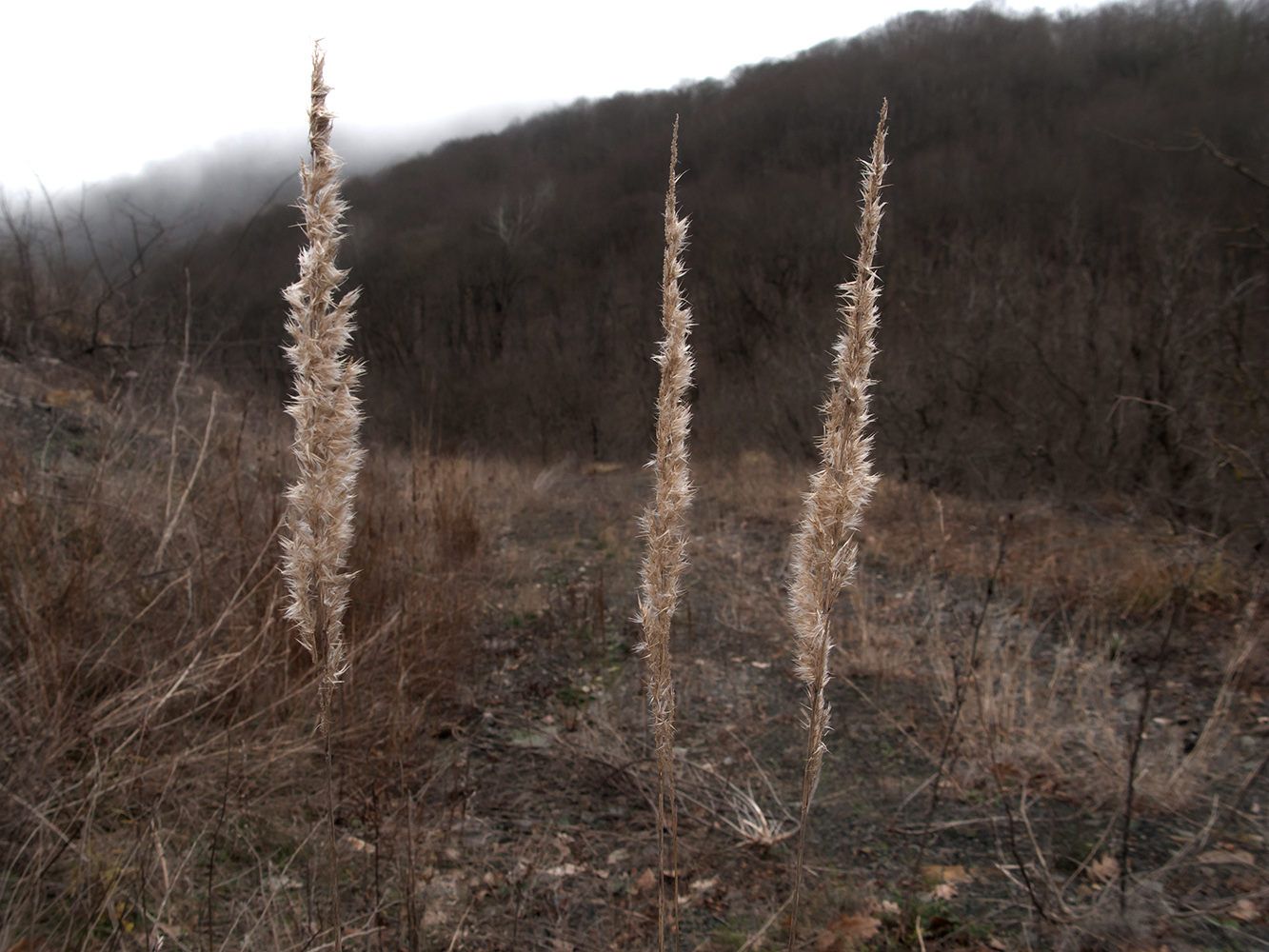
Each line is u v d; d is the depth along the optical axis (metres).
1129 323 9.48
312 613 1.03
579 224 35.66
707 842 2.96
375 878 2.42
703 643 5.13
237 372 7.72
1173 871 2.66
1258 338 7.27
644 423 20.55
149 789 2.49
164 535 3.61
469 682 4.23
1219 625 4.80
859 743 3.79
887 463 11.01
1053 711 3.73
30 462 4.05
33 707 2.52
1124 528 6.90
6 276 8.02
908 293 12.98
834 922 2.40
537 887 2.60
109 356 8.01
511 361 27.38
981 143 26.27
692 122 38.12
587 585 6.30
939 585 6.03
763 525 8.38
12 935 1.89
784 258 23.84
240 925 2.16
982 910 2.51
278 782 2.82
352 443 1.00
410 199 42.66
